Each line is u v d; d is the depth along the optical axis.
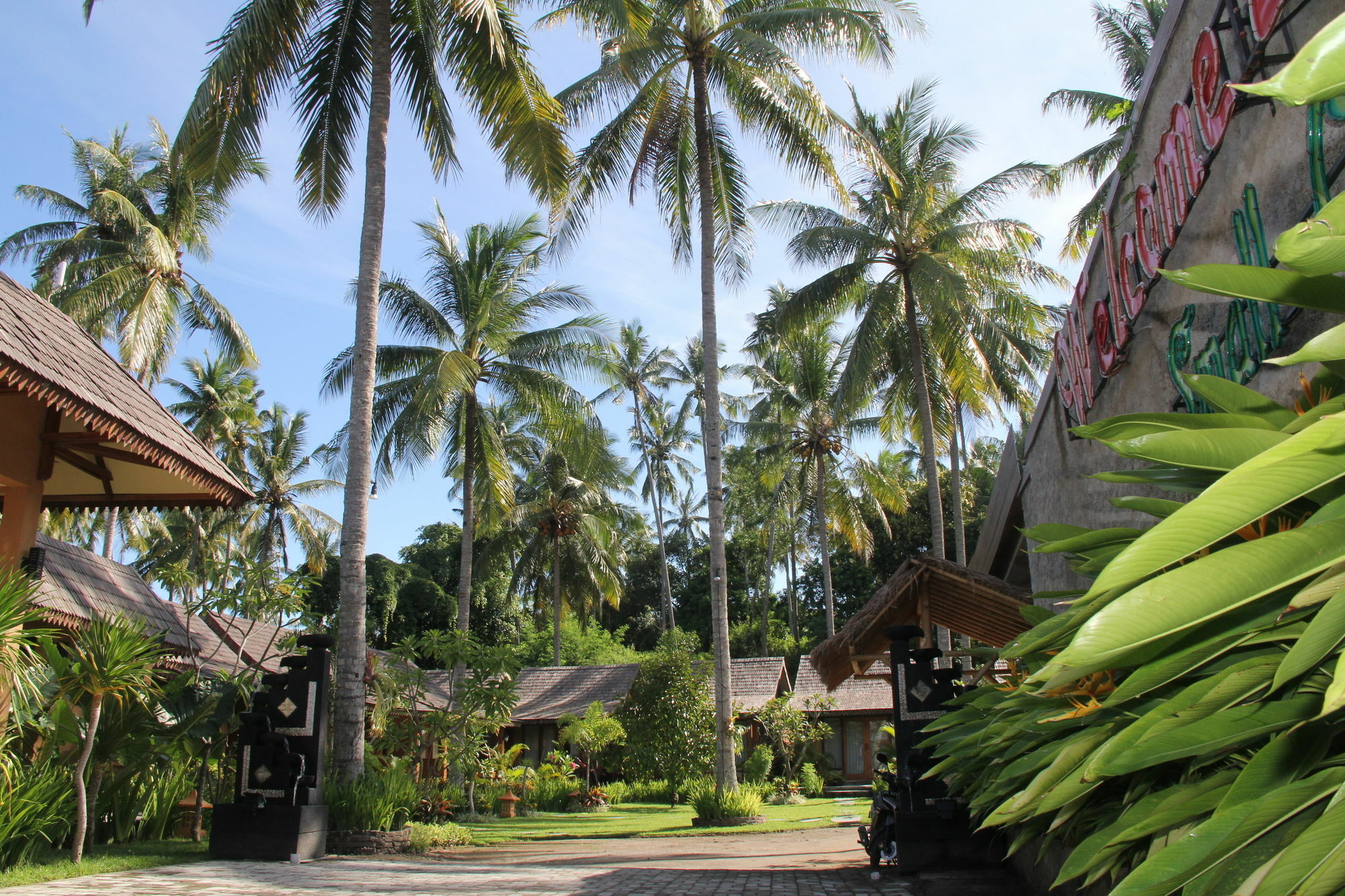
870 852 6.96
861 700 27.77
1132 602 1.25
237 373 33.75
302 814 7.24
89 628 6.70
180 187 22.70
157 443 7.53
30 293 8.37
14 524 7.78
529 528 35.50
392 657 14.42
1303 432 1.21
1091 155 17.22
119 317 22.78
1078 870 1.92
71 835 6.95
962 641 15.12
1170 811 1.74
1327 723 1.57
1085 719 2.63
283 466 35.41
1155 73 5.25
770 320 20.11
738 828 13.84
